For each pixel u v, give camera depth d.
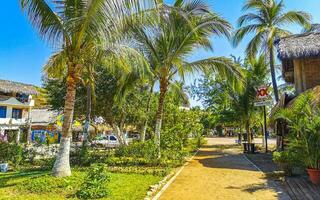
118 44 9.75
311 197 7.35
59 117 29.22
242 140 31.86
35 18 8.81
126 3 8.07
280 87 26.78
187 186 8.87
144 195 7.51
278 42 15.54
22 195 7.51
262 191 8.13
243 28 22.88
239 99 25.27
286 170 10.47
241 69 14.34
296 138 9.61
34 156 15.44
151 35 13.67
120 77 15.60
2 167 12.94
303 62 14.64
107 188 7.65
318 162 9.05
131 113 22.05
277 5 22.08
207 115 35.00
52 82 20.92
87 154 14.12
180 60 14.64
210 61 14.16
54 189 8.02
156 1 8.85
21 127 35.66
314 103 10.16
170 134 16.14
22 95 38.62
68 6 8.85
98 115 21.77
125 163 13.87
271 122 16.23
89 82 14.19
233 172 11.60
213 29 13.96
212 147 28.61
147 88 22.30
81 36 8.91
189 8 14.29
